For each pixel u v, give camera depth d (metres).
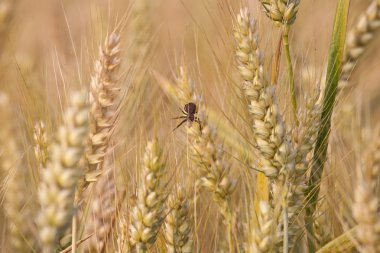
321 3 0.90
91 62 0.87
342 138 0.89
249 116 0.86
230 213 0.86
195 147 0.85
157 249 0.85
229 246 0.85
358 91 0.90
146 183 0.80
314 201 0.85
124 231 0.82
